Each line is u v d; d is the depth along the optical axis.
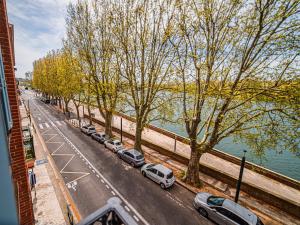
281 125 9.88
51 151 20.06
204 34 11.28
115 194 12.59
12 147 5.10
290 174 20.14
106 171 15.84
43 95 73.81
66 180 14.20
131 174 15.47
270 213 11.52
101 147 21.86
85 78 23.23
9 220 1.12
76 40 22.97
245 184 13.50
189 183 14.16
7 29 4.57
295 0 8.08
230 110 12.12
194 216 10.79
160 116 17.69
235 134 12.38
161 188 13.55
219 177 15.12
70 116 40.59
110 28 18.47
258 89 9.88
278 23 8.88
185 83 13.87
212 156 20.77
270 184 15.41
